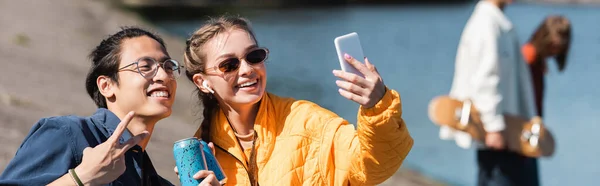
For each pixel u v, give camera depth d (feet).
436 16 186.91
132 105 12.89
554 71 91.50
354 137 13.78
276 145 14.16
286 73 94.94
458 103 25.94
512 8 181.37
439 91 89.35
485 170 26.02
